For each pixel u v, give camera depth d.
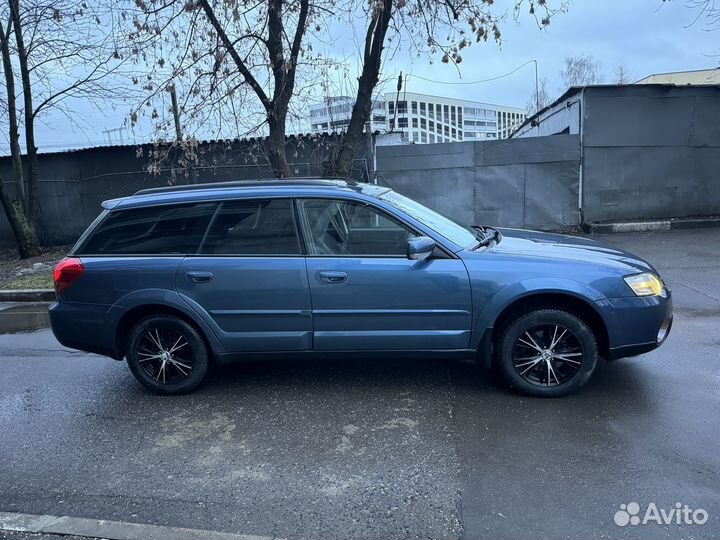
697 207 12.19
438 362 4.88
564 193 12.16
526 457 3.24
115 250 4.31
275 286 4.05
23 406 4.43
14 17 11.62
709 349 4.86
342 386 4.45
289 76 8.48
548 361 3.97
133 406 4.30
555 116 14.51
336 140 11.06
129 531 2.73
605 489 2.89
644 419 3.62
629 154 11.98
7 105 12.37
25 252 12.63
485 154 12.12
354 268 3.97
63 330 4.36
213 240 4.19
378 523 2.72
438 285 3.92
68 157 13.56
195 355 4.32
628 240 10.50
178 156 12.70
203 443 3.63
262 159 12.53
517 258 3.94
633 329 3.84
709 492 2.83
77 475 3.31
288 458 3.38
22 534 2.75
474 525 2.66
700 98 11.77
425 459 3.28
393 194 4.65
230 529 2.72
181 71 8.27
